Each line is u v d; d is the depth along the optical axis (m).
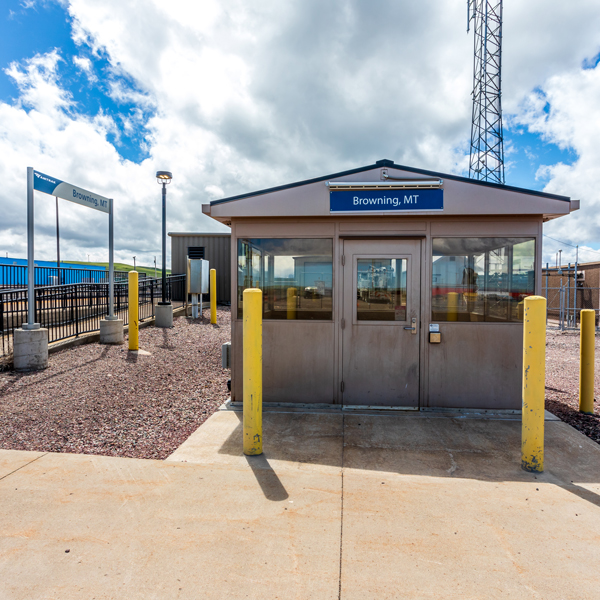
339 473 3.17
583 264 17.17
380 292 4.80
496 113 20.81
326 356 4.86
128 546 2.23
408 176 4.61
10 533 2.33
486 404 4.72
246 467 3.26
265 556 2.15
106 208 8.34
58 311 9.75
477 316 4.71
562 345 10.95
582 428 4.36
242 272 4.96
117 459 3.36
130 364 6.86
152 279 12.64
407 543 2.27
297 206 4.71
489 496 2.82
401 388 4.79
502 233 4.65
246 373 3.49
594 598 1.88
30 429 4.09
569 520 2.52
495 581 1.98
